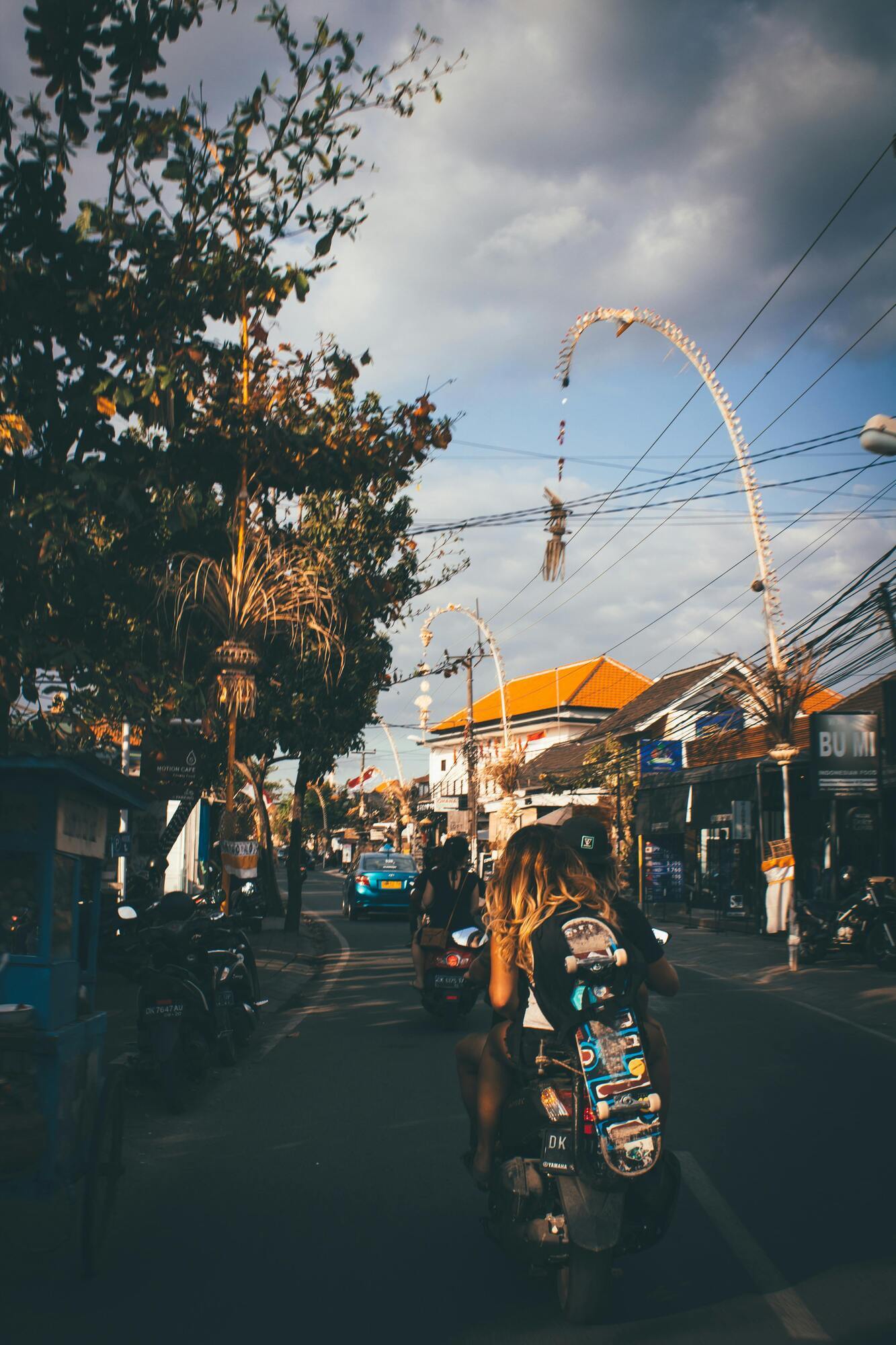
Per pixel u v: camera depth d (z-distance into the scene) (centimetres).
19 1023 464
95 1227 488
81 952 546
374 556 1919
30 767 476
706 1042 1108
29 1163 450
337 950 2255
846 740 2159
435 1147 700
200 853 2869
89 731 832
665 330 2042
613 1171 407
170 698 1032
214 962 918
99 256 797
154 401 853
